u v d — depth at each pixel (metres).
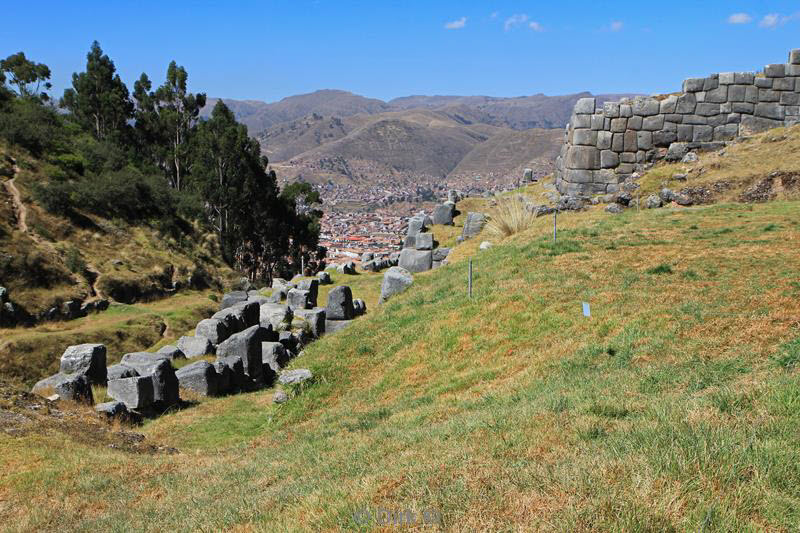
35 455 11.72
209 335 24.17
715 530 4.57
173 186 91.31
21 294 47.22
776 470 5.28
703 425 6.34
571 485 5.52
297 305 29.14
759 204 22.41
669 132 29.16
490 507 5.43
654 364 10.20
